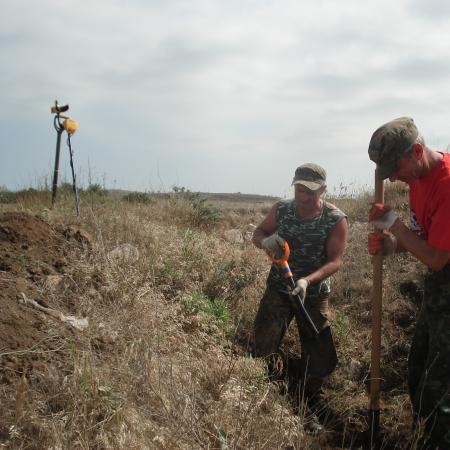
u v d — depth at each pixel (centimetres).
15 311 341
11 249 438
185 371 361
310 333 417
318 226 421
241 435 320
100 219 576
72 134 644
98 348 344
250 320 490
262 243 424
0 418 262
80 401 282
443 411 324
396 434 408
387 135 316
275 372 441
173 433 294
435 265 319
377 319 371
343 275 589
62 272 430
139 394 316
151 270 486
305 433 371
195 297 457
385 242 364
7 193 920
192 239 596
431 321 337
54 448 256
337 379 470
